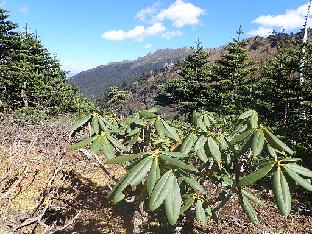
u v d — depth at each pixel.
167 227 3.88
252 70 27.48
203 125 2.62
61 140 7.48
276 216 6.83
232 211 6.39
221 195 3.65
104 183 6.51
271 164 1.75
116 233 4.44
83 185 6.04
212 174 3.25
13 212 4.23
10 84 24.17
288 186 1.71
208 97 28.61
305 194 8.70
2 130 7.64
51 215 4.66
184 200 3.05
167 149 3.10
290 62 14.00
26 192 5.14
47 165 6.14
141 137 3.14
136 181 1.61
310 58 13.41
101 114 2.73
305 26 16.83
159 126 2.73
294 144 11.70
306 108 12.91
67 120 12.54
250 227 5.82
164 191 1.54
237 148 3.03
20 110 15.54
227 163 2.96
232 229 5.58
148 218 4.15
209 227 5.46
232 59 27.83
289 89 13.64
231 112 19.03
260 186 8.30
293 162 1.77
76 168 6.71
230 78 26.94
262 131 2.14
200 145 2.50
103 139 2.33
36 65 27.88
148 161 1.65
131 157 1.72
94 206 5.26
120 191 1.60
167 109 29.88
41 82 25.80
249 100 17.52
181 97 29.55
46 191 3.28
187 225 3.91
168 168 1.68
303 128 12.38
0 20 27.70
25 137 7.71
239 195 2.46
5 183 3.64
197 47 30.98
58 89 28.55
